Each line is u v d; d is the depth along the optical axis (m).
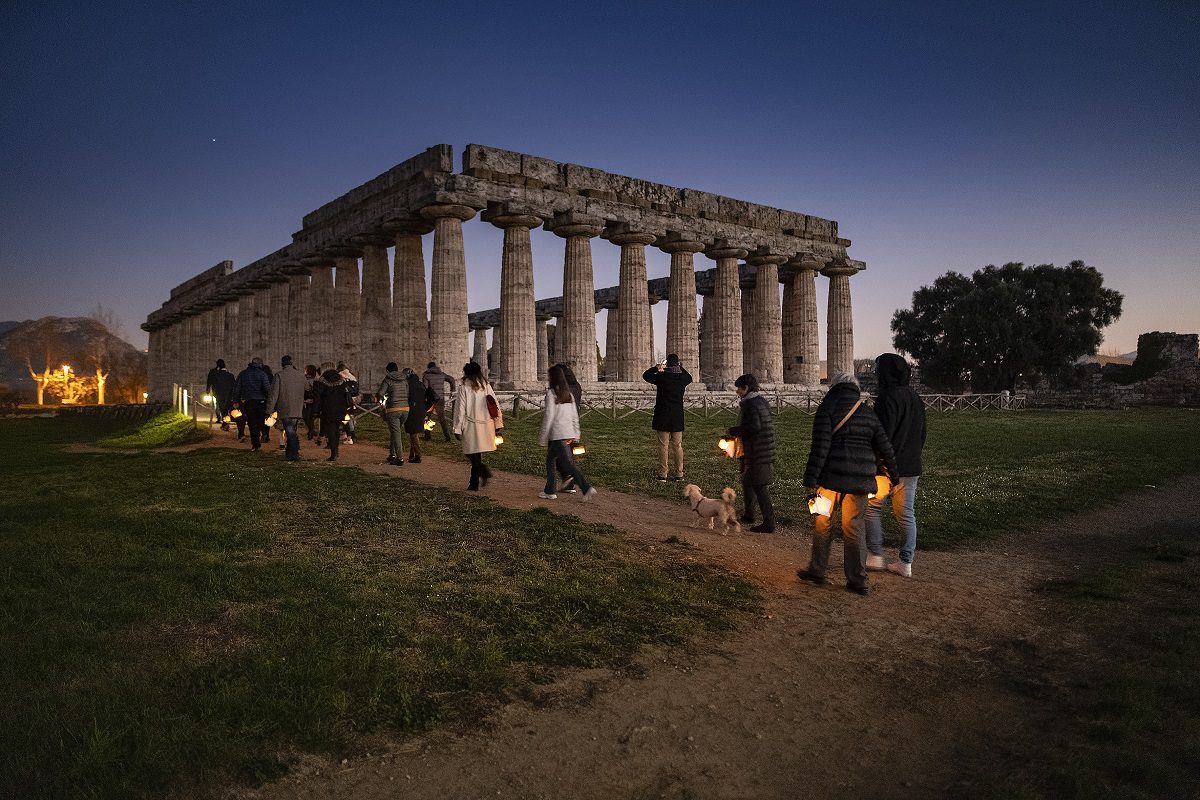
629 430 22.70
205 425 22.92
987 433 24.61
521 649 5.34
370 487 11.18
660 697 4.85
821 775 4.03
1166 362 56.94
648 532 9.09
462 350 31.19
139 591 5.89
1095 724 4.48
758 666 5.46
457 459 15.39
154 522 8.35
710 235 39.97
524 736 4.24
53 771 3.44
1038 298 56.44
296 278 43.75
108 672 4.48
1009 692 5.16
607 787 3.80
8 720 3.80
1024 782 3.90
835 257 46.47
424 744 4.06
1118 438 23.23
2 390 80.88
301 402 14.62
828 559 7.63
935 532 10.16
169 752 3.64
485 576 6.86
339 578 6.51
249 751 3.78
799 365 45.66
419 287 34.06
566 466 10.77
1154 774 3.84
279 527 8.41
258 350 49.69
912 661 5.66
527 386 32.47
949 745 4.40
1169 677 5.19
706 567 7.71
